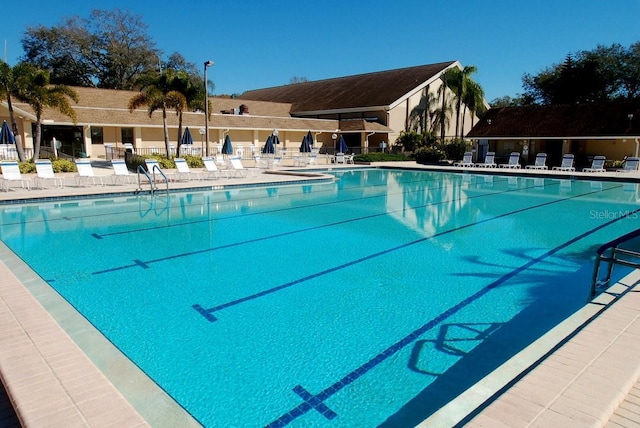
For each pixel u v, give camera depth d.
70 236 10.20
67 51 46.91
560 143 31.11
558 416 2.99
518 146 33.12
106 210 13.47
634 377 3.51
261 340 5.11
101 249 9.09
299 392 4.09
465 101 40.38
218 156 28.92
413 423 3.67
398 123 41.94
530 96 50.47
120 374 4.23
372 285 7.06
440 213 13.70
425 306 6.18
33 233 10.44
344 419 3.72
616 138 27.33
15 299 5.37
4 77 19.33
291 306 6.15
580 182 21.94
